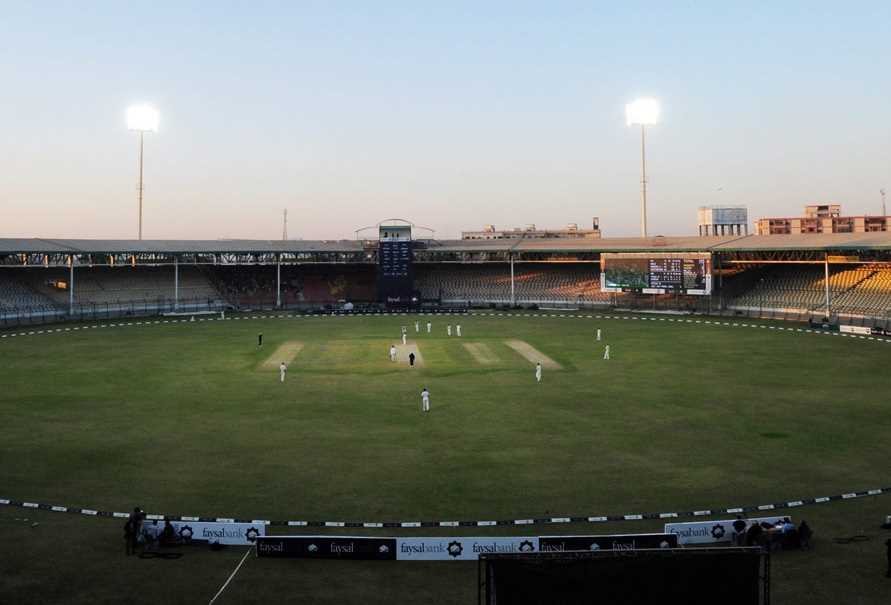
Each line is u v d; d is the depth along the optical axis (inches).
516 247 4530.0
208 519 1050.1
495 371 2204.7
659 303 4141.2
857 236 3506.4
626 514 1059.9
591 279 4616.1
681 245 4050.2
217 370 2230.6
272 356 2501.2
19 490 1172.5
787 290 3811.5
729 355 2469.2
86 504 1113.4
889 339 2802.7
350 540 925.2
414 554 925.2
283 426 1567.4
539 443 1432.1
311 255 4785.9
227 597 822.5
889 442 1423.5
